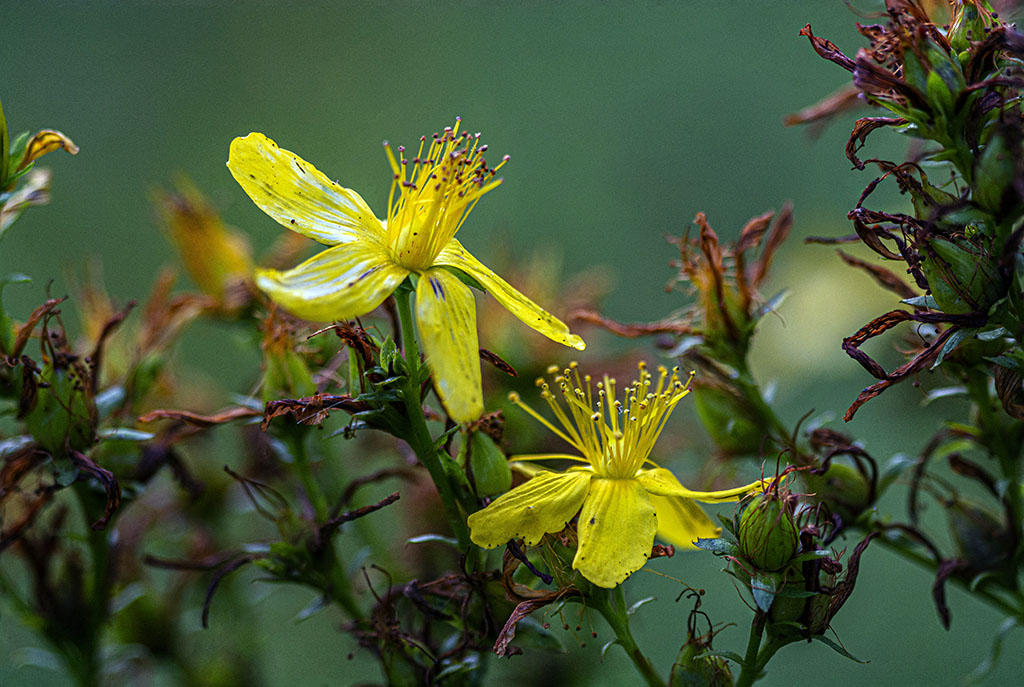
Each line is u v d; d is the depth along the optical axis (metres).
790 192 0.39
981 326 0.24
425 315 0.24
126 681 0.29
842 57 0.25
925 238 0.24
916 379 0.25
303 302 0.24
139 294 0.39
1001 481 0.26
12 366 0.25
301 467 0.26
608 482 0.25
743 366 0.27
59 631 0.27
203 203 0.29
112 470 0.26
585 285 0.30
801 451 0.26
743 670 0.25
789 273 0.31
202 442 0.29
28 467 0.26
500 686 0.28
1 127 0.25
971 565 0.26
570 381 0.25
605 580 0.24
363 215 0.25
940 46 0.24
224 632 0.29
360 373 0.25
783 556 0.24
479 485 0.25
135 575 0.28
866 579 0.32
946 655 0.31
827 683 0.31
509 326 0.29
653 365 0.29
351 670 0.31
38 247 0.38
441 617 0.25
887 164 0.25
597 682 0.29
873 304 0.31
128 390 0.27
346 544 0.30
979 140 0.24
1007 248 0.24
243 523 0.30
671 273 0.39
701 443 0.29
